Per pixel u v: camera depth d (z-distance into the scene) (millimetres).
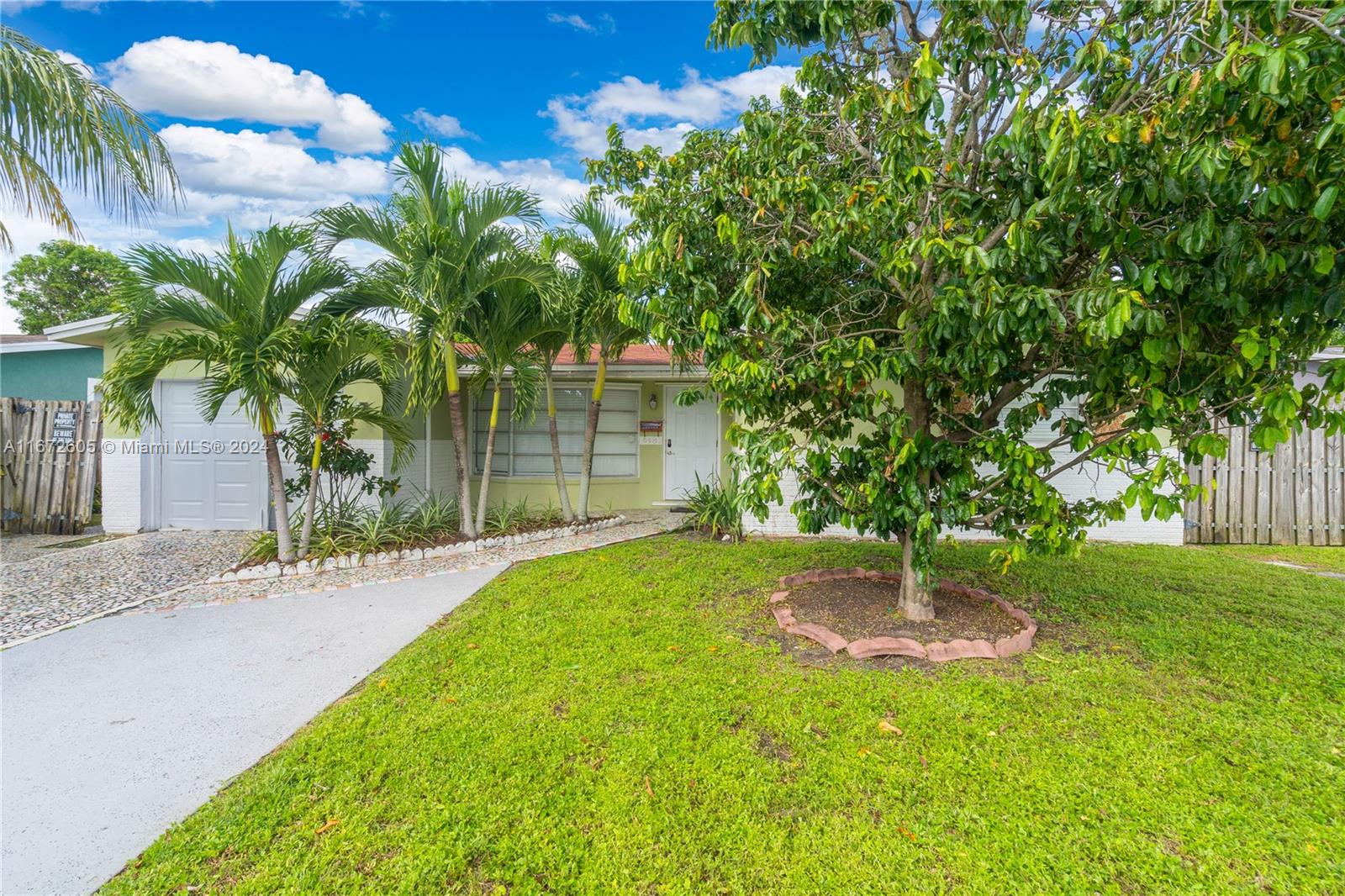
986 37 3162
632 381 11086
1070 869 2295
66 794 2775
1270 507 8594
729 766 2934
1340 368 2656
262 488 9312
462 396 10977
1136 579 6145
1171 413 3229
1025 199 3219
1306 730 3252
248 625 5047
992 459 3748
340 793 2738
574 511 10805
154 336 6246
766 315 3766
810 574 5836
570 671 3992
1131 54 3195
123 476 9266
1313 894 2166
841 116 4176
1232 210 2717
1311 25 2332
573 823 2557
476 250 7207
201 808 2678
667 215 4473
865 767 2924
